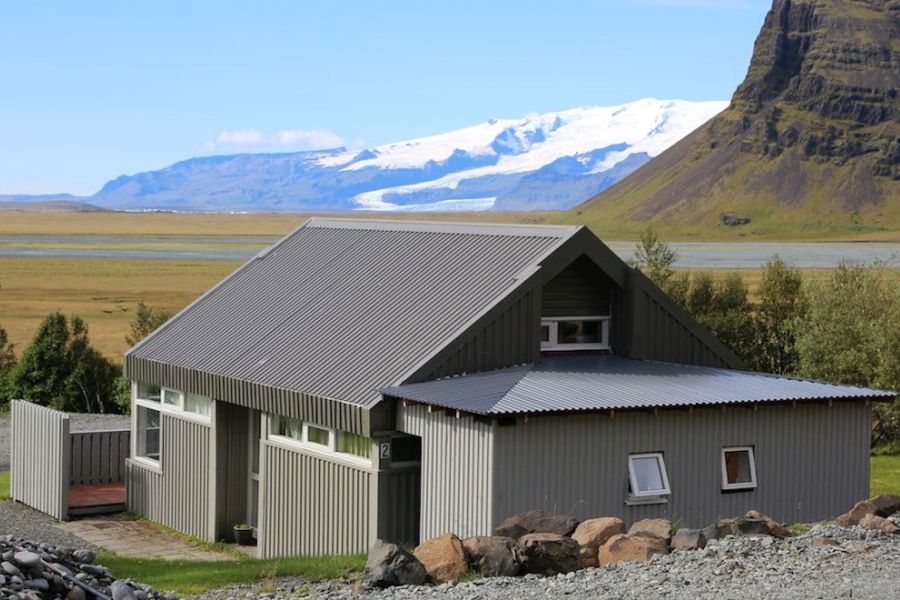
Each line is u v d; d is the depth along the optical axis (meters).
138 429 27.62
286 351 22.86
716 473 20.06
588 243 21.56
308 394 20.62
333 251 26.98
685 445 19.77
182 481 25.69
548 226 22.28
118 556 22.06
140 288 107.75
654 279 40.81
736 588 11.62
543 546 13.90
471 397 18.48
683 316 22.70
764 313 40.56
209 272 127.94
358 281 24.61
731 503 20.17
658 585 12.03
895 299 36.38
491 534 17.86
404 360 20.30
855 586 11.45
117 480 30.12
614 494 19.06
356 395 19.91
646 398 19.12
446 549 14.05
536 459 18.33
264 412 22.77
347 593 13.65
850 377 36.16
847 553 13.20
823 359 36.59
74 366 43.03
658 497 19.45
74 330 43.69
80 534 25.41
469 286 21.80
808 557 13.05
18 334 72.81
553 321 21.86
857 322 35.94
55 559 12.77
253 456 24.78
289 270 27.08
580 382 19.88
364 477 20.12
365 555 18.59
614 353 22.44
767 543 13.88
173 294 102.38
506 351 20.67
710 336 23.03
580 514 18.70
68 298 97.50
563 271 21.94
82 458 29.59
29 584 11.62
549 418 18.45
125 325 77.69
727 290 40.81
